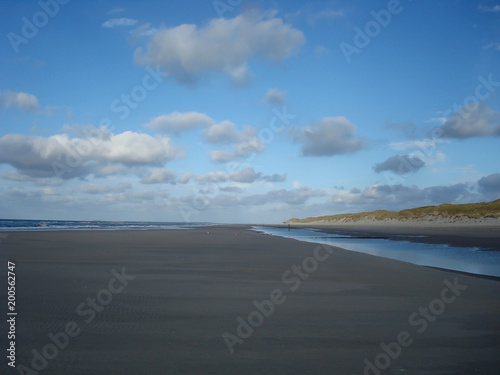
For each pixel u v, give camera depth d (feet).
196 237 118.21
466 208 334.44
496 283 37.09
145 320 22.18
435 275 42.06
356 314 24.38
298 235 151.64
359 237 134.21
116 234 127.54
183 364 15.65
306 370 15.21
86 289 31.30
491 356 17.11
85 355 16.53
